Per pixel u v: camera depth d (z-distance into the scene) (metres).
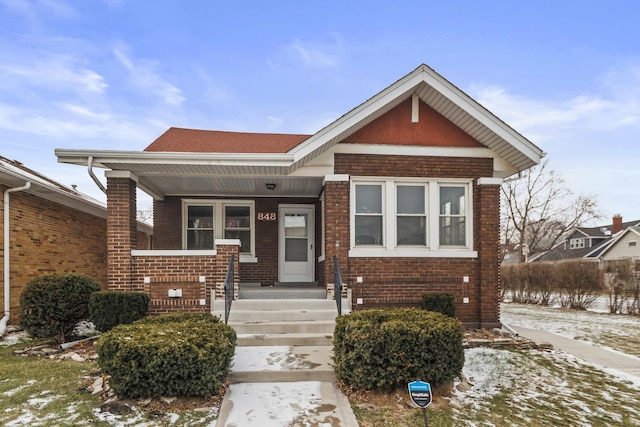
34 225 9.92
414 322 4.95
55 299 7.07
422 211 9.00
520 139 8.37
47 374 5.41
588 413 4.53
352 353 4.77
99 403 4.39
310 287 10.02
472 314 8.77
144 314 7.38
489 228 8.80
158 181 9.53
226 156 7.84
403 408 4.46
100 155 7.61
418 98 8.86
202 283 8.24
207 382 4.38
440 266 8.78
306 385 5.05
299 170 8.67
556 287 17.30
